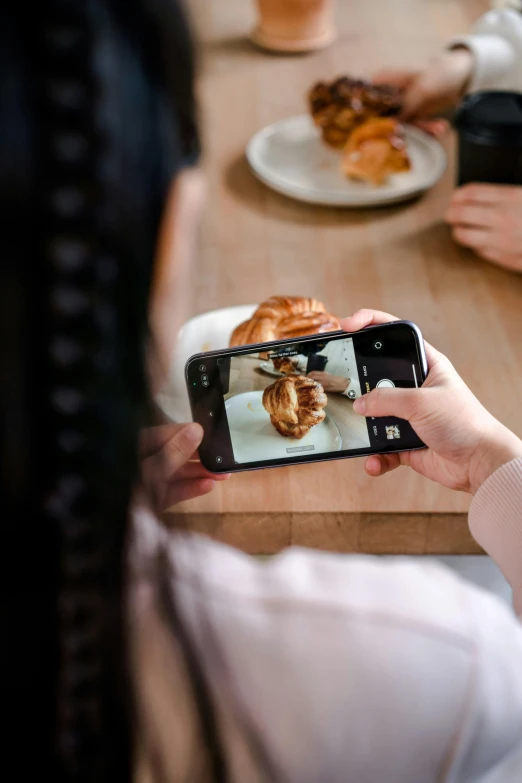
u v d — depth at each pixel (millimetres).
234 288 1123
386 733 440
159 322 385
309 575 468
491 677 453
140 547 410
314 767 444
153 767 433
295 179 1360
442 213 1292
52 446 336
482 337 1040
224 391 785
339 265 1176
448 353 1012
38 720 384
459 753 456
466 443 758
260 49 1778
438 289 1130
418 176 1368
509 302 1104
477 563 877
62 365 324
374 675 436
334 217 1285
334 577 466
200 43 358
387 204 1310
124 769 402
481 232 1171
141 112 312
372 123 1317
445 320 1070
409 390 757
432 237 1236
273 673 435
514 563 692
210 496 839
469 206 1198
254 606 444
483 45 1544
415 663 440
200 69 360
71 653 374
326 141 1381
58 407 329
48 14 286
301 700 434
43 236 303
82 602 366
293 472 867
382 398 760
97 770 399
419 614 451
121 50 302
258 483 855
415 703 439
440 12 1937
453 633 451
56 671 375
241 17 1925
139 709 398
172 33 321
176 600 425
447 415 751
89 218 305
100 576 365
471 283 1142
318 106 1371
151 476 405
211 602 440
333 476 863
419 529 841
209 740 417
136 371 345
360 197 1272
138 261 325
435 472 831
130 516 373
